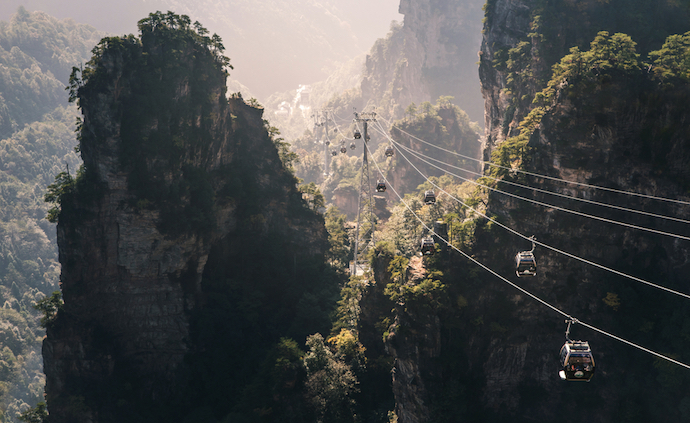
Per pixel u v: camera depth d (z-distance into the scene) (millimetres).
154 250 110812
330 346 107750
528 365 92500
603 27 121000
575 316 91312
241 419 92938
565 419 88438
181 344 112750
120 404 106125
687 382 79000
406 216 146125
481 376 90625
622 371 85875
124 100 109500
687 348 80062
